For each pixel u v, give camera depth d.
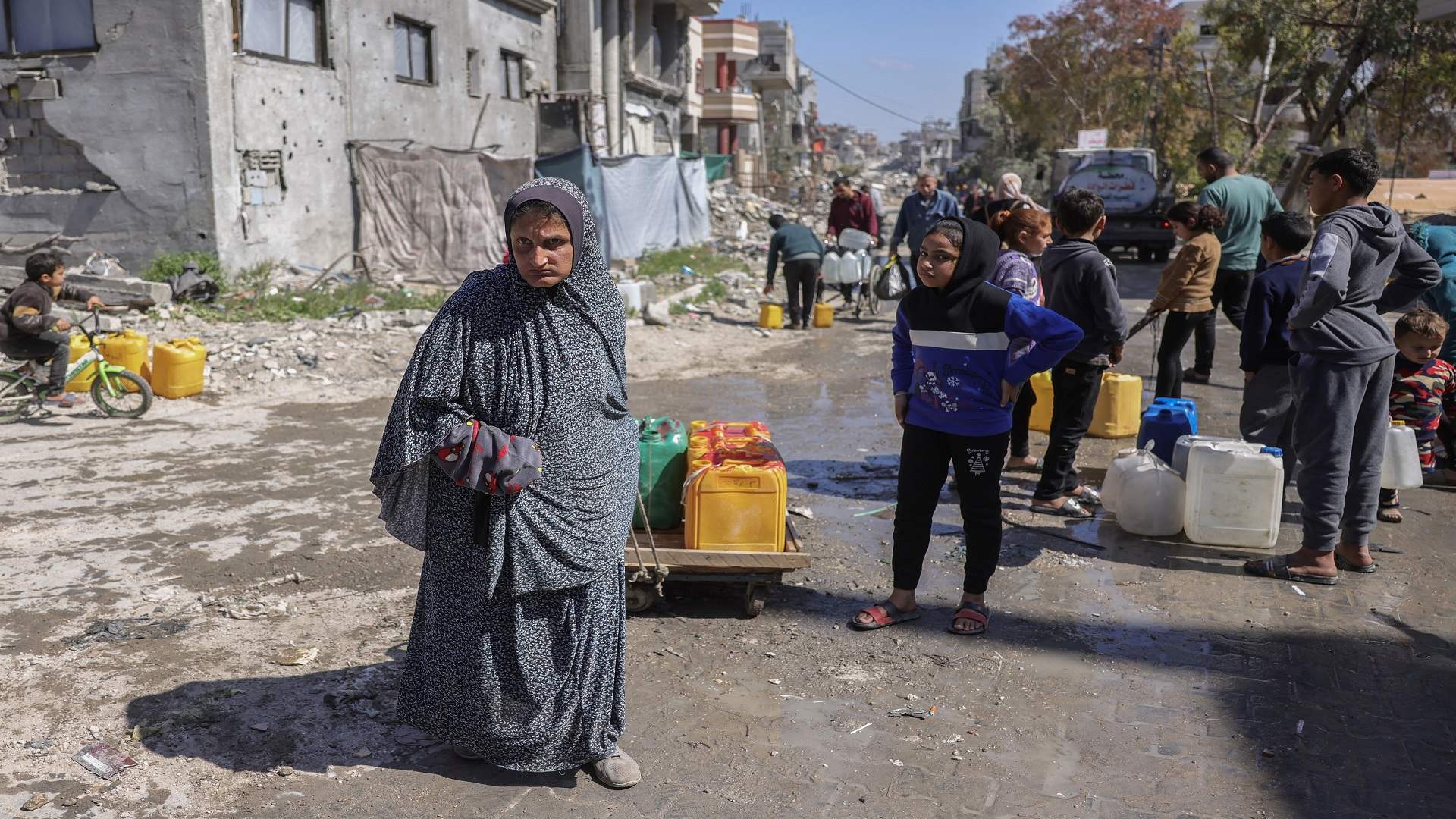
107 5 13.17
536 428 3.02
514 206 2.92
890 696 3.97
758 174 45.88
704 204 27.34
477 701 3.14
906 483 4.56
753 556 4.55
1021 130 65.75
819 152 80.00
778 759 3.50
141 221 13.52
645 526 4.70
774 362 11.63
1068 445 6.13
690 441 5.05
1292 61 29.86
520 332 3.02
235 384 9.67
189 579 5.09
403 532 3.19
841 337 13.47
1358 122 32.69
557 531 3.06
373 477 3.06
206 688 3.95
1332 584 5.11
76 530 5.80
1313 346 4.90
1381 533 5.88
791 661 4.27
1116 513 5.93
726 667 4.20
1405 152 35.34
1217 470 5.57
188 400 9.21
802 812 3.19
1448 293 6.76
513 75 23.03
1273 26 29.12
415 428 2.98
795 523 6.07
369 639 4.42
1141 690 4.02
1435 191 28.27
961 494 4.48
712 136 54.31
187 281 12.43
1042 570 5.31
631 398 9.62
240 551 5.50
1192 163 40.75
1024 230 6.17
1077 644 4.45
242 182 13.91
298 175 15.03
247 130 13.88
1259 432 6.14
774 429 8.45
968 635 4.52
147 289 11.91
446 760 3.48
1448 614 4.75
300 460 7.39
